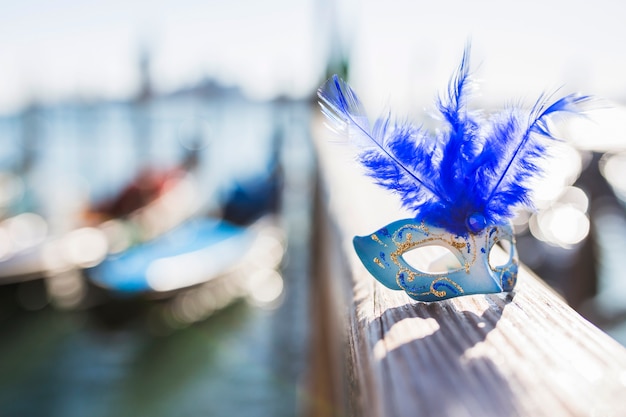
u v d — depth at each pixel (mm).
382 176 959
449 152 966
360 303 955
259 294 8977
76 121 30203
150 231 8906
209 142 18234
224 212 10742
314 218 3875
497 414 533
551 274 4508
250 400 6078
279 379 6449
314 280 3438
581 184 4609
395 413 531
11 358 7031
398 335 759
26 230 8750
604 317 4066
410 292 946
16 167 15164
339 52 9422
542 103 938
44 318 7770
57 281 8109
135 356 7156
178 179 10906
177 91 38094
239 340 7422
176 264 8164
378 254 963
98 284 7469
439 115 967
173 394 6281
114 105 31344
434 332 766
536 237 4770
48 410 5988
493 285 957
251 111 44156
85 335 7492
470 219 945
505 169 966
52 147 26234
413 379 604
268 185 11422
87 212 10219
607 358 661
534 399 560
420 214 975
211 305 8359
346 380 920
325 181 2941
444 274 955
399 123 962
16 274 7562
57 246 8406
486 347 700
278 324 7836
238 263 8789
